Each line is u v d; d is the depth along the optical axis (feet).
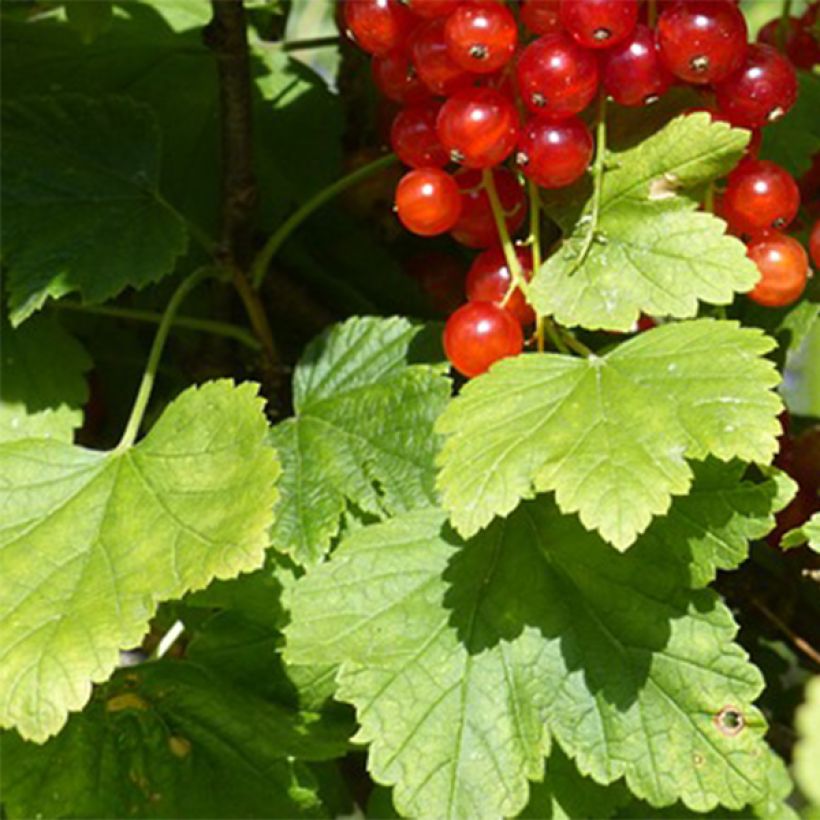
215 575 0.68
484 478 0.65
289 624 0.73
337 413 0.79
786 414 0.85
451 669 0.70
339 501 0.76
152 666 0.79
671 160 0.71
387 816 0.79
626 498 0.63
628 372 0.67
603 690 0.71
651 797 0.69
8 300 0.82
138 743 0.78
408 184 0.72
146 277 0.82
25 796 0.76
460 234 0.75
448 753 0.69
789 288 0.72
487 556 0.73
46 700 0.66
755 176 0.72
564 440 0.65
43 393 0.85
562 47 0.69
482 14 0.69
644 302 0.69
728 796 0.69
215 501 0.70
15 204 0.84
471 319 0.71
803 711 0.86
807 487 0.84
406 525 0.74
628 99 0.71
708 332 0.68
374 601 0.72
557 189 0.73
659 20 0.70
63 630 0.68
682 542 0.71
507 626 0.71
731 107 0.72
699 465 0.71
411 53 0.73
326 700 0.78
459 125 0.70
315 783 0.78
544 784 0.73
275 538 0.75
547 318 0.73
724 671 0.70
